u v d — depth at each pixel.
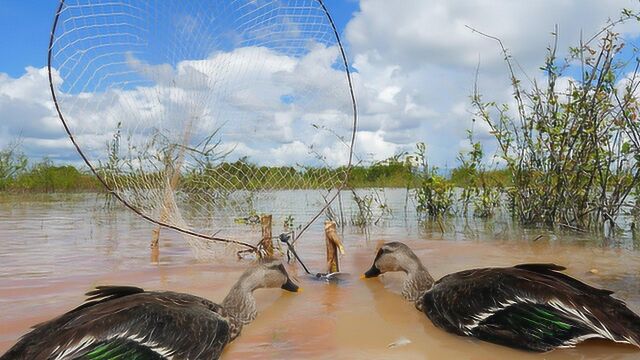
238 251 1.20
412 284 0.89
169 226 1.09
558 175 1.61
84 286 0.94
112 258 1.19
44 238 1.47
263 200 1.37
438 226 1.69
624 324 0.65
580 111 1.56
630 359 0.63
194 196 1.33
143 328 0.61
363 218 1.73
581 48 1.54
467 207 2.05
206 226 1.33
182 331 0.63
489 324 0.68
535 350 0.65
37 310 0.80
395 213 2.02
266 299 0.91
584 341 0.68
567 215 1.61
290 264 1.16
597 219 1.56
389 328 0.75
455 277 0.79
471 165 1.88
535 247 1.29
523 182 1.71
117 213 2.11
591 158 1.57
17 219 1.92
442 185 1.90
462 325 0.71
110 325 0.60
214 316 0.68
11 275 1.02
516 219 1.78
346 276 1.05
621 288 0.89
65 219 1.92
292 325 0.77
